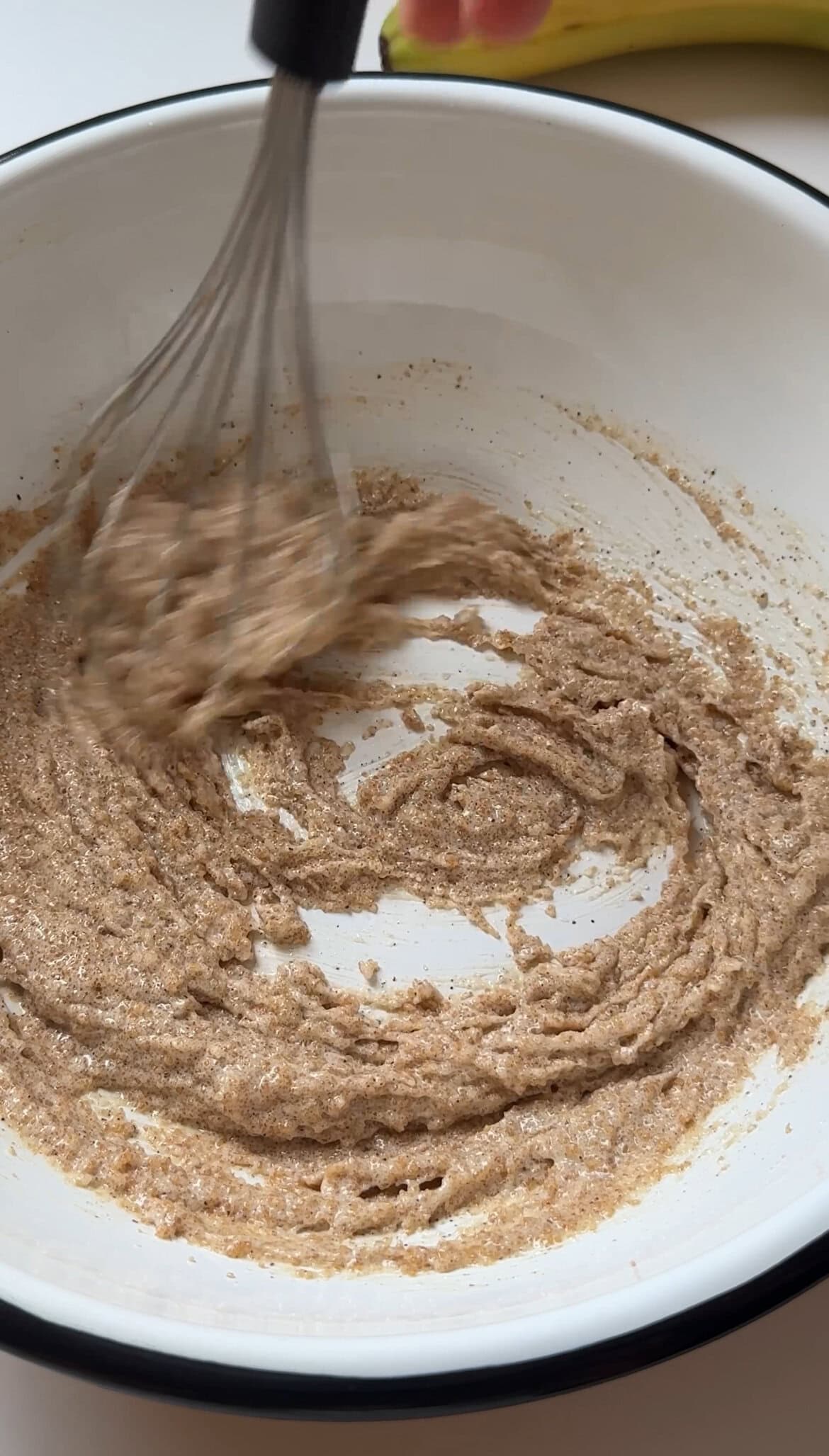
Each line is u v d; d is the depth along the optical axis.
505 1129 0.53
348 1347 0.43
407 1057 0.53
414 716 0.60
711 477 0.59
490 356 0.60
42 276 0.56
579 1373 0.43
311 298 0.59
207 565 0.59
